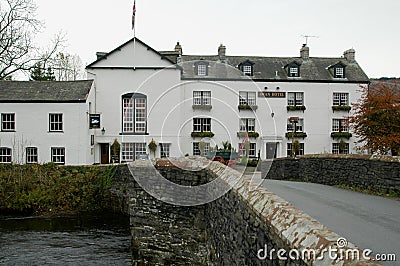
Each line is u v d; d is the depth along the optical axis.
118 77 25.23
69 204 18.53
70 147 23.44
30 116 23.55
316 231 3.16
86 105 23.53
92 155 24.41
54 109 23.56
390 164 10.44
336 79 30.31
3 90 24.36
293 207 3.92
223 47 31.05
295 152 28.55
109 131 24.83
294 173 17.41
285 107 29.75
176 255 9.42
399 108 19.55
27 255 12.05
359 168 11.98
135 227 10.12
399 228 6.52
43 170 19.22
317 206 8.72
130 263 11.23
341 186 12.88
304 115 29.89
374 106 20.27
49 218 17.28
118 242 13.48
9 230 15.20
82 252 12.34
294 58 32.56
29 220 16.91
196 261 9.02
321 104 30.12
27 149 23.48
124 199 17.94
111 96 25.22
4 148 23.45
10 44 27.81
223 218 6.50
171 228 9.53
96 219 17.11
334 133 29.72
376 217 7.42
